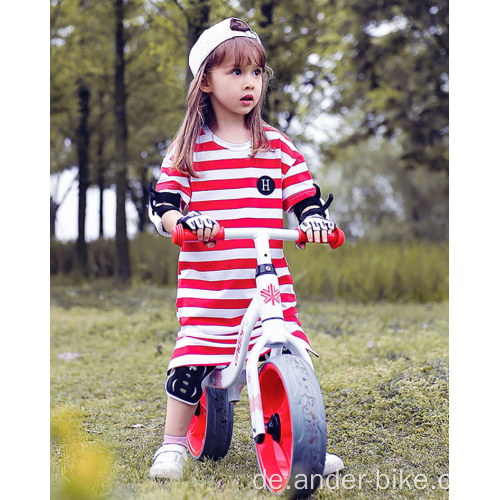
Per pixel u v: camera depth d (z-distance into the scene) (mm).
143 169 14180
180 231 1854
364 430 2541
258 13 7832
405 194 23125
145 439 2568
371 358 3672
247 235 1909
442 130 11281
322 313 6254
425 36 10703
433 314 6027
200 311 2094
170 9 7582
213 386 2129
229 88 2143
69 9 9477
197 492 1860
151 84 11445
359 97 11281
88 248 11664
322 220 2018
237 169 2162
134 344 5016
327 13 9312
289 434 1821
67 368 4141
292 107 10156
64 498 1415
